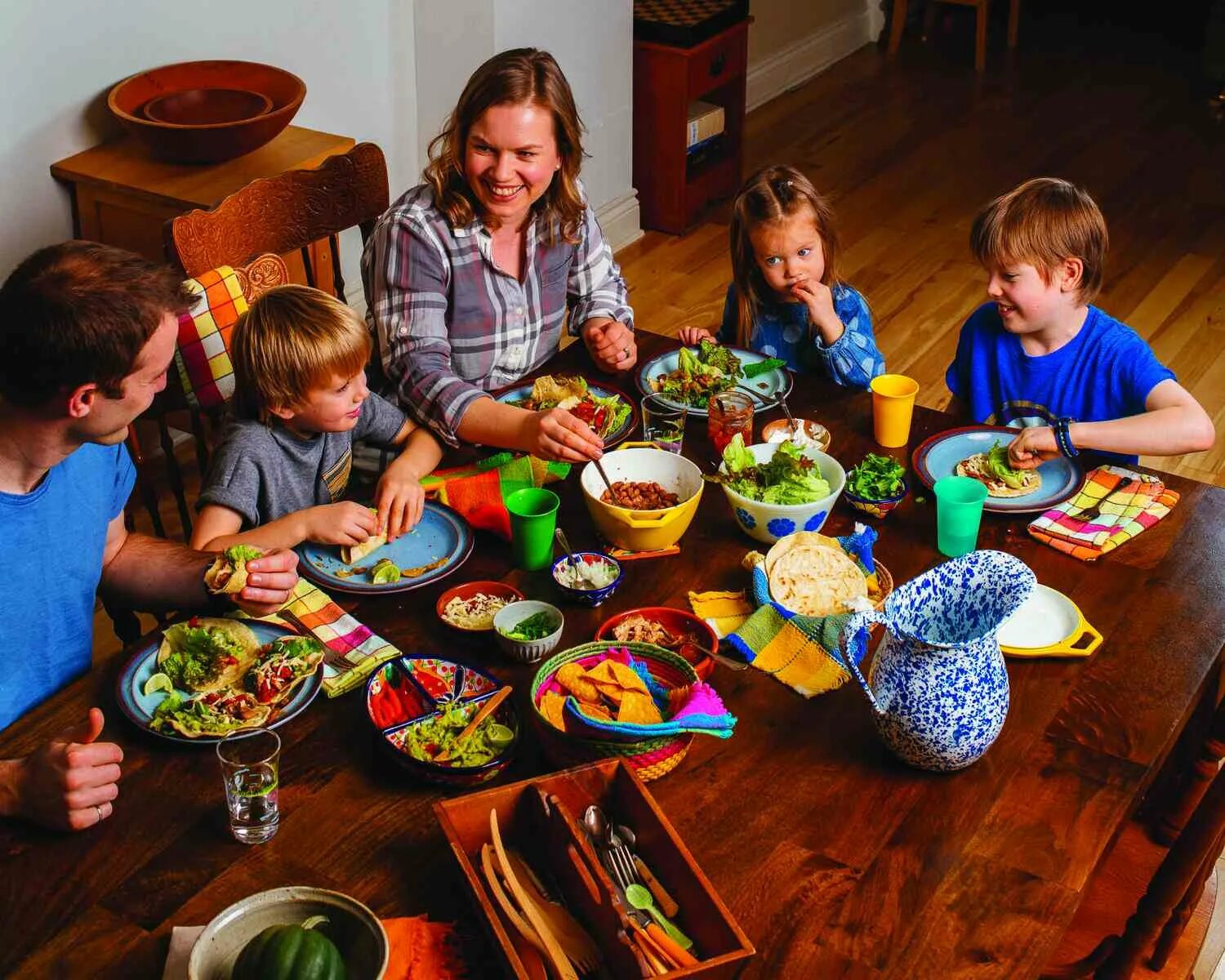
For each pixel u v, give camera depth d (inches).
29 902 47.3
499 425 75.3
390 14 148.3
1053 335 86.8
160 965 45.0
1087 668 60.1
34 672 64.7
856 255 178.7
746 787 53.2
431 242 83.3
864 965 45.6
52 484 61.4
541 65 78.7
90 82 119.4
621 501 68.2
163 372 57.4
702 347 87.0
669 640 60.4
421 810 51.8
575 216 87.2
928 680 51.3
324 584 64.7
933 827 51.4
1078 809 52.4
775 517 66.6
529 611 61.2
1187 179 201.8
